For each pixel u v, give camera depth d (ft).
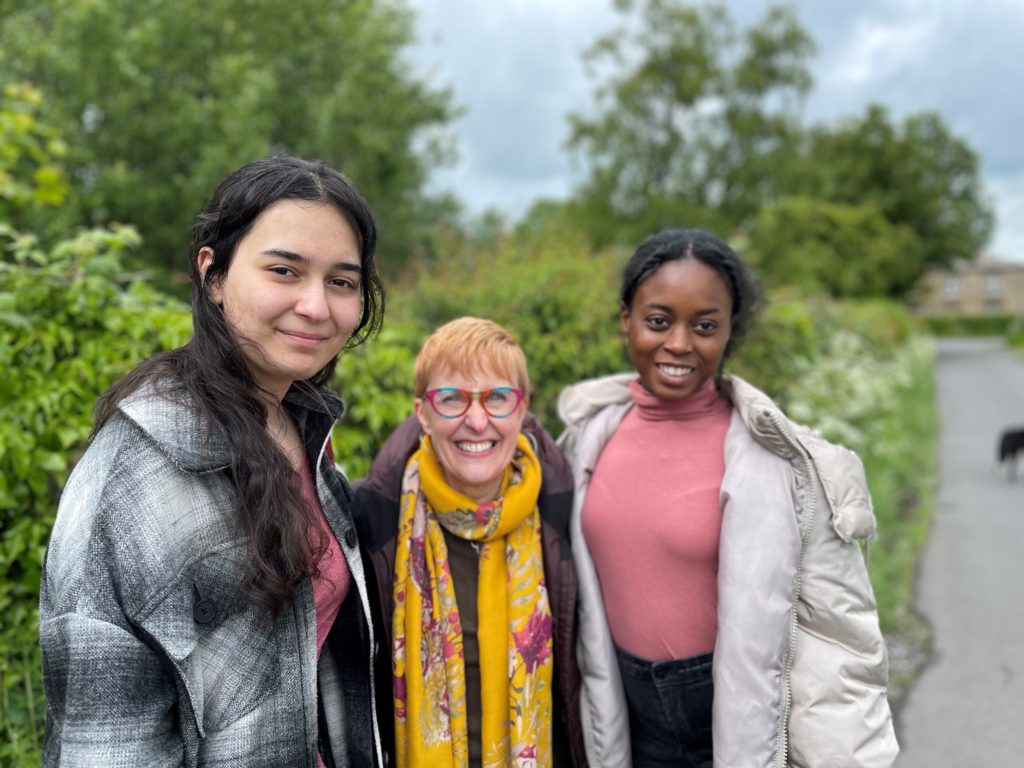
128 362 8.32
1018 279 237.25
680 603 5.69
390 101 52.29
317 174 4.08
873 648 5.14
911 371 55.98
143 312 8.72
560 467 6.07
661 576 5.73
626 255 21.66
